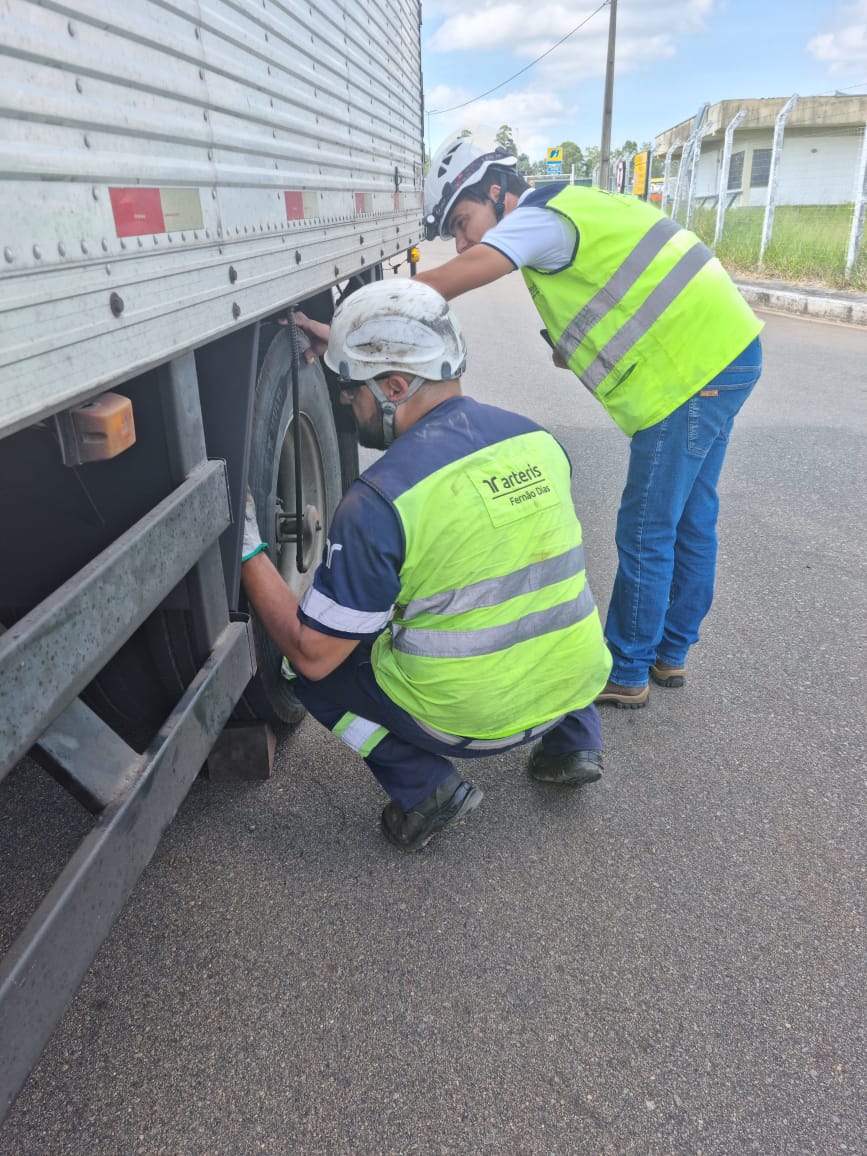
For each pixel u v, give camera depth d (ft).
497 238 7.06
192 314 4.92
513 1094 5.17
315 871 6.89
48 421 4.13
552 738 7.66
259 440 6.97
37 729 3.38
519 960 6.09
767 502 14.84
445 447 5.68
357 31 9.79
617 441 18.84
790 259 41.39
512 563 5.84
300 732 8.76
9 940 6.21
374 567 5.49
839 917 6.48
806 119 82.23
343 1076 5.27
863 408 20.83
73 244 3.62
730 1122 5.01
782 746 8.50
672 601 9.13
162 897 6.61
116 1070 5.30
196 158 4.97
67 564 5.31
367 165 10.64
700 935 6.31
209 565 5.47
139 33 4.22
